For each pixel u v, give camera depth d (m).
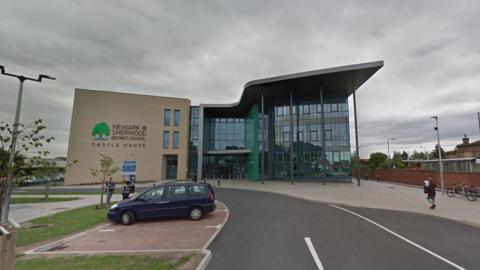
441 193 19.72
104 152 34.59
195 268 5.24
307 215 11.41
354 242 7.23
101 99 35.53
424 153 68.75
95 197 19.61
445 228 8.92
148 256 6.04
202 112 40.94
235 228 9.08
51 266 5.41
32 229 9.27
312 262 5.72
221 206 14.30
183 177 38.16
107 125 35.28
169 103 39.00
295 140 35.38
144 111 37.31
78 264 5.52
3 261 3.77
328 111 34.12
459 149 46.56
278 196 19.08
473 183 18.19
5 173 7.19
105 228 9.48
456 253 6.32
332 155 33.00
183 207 10.64
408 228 8.91
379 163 54.94
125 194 15.97
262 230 8.72
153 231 8.90
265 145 37.88
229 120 45.00
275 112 37.31
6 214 7.98
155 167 36.81
